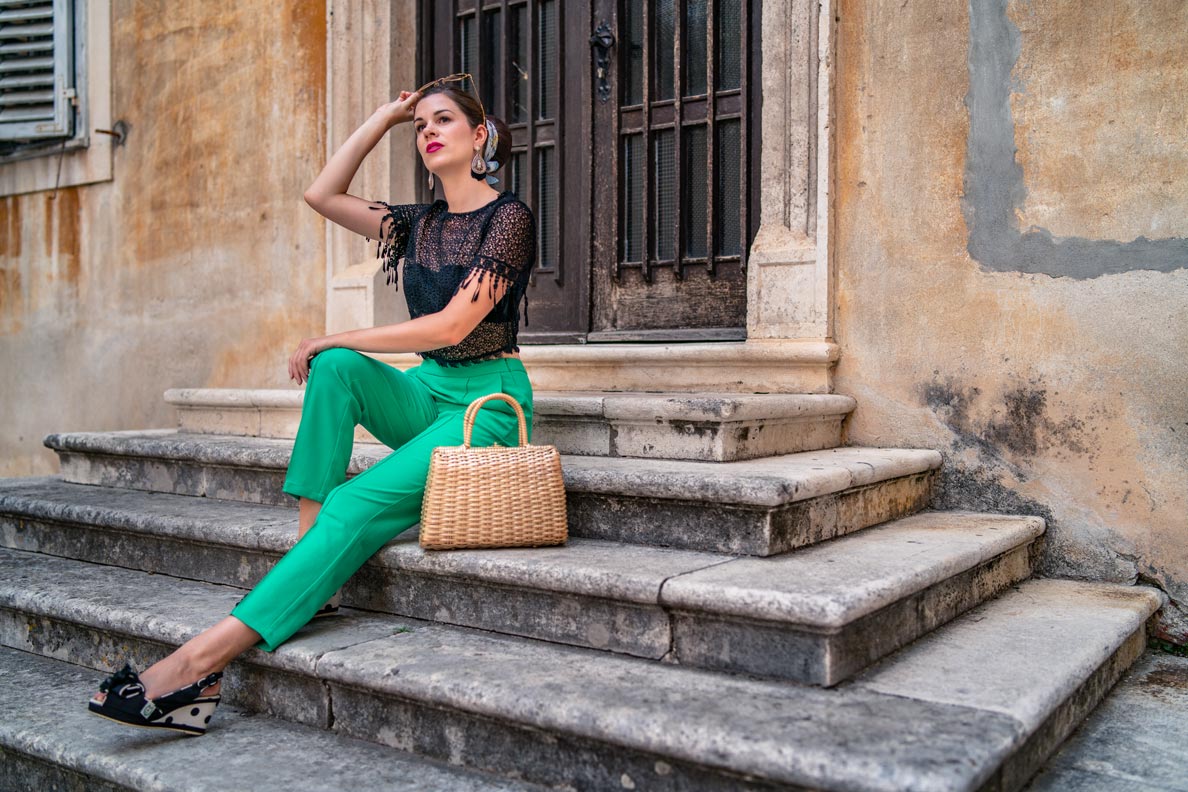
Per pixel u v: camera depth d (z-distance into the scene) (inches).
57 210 226.7
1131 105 122.9
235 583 123.0
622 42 168.9
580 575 92.8
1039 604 112.2
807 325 142.2
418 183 186.2
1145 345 122.2
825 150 140.5
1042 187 128.6
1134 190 122.8
